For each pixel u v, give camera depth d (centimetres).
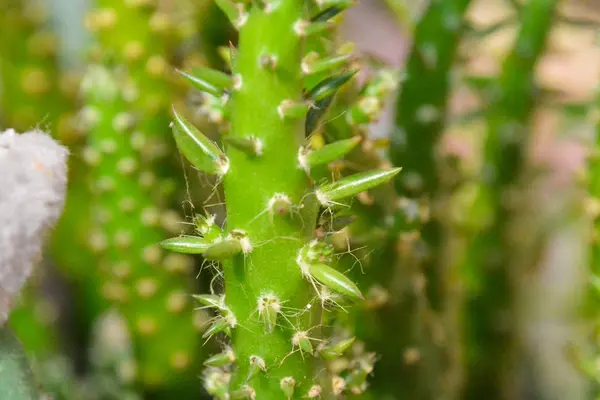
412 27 28
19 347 17
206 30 28
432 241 26
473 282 32
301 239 17
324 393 18
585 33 44
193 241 17
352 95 21
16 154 16
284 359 17
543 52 32
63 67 42
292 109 16
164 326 28
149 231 28
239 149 16
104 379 37
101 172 28
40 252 17
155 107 27
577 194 39
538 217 39
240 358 18
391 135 25
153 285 28
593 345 28
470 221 32
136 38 27
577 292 40
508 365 33
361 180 17
